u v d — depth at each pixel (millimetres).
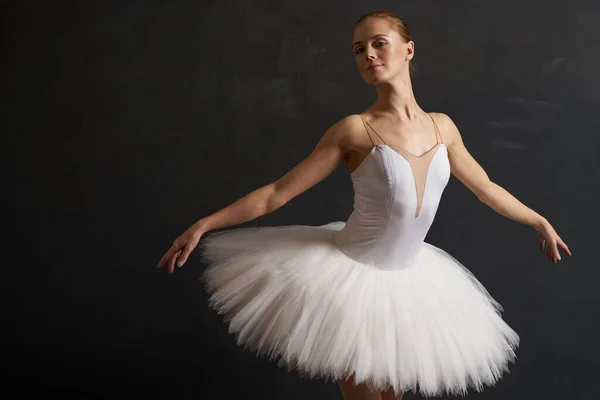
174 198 2461
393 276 1698
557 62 2424
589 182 2432
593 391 2447
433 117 1748
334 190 2449
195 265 2467
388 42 1631
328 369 1542
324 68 2426
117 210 2465
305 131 2438
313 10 2424
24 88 2455
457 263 1993
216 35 2438
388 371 1523
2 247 2473
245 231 1868
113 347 2482
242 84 2439
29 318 2480
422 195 1633
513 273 2439
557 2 2422
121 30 2443
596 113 2430
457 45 2424
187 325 2473
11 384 2486
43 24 2445
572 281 2438
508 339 1944
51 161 2465
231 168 2451
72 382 2488
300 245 1730
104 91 2449
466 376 1683
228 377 2479
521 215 1851
